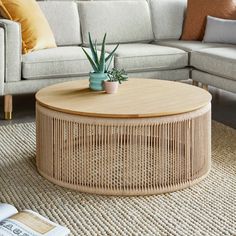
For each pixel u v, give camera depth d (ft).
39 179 12.09
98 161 11.43
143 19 18.70
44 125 11.89
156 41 18.99
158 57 16.93
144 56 16.75
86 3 18.12
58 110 11.57
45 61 15.60
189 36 18.88
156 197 11.43
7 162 12.89
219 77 16.35
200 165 12.02
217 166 12.74
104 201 11.28
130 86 13.21
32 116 16.10
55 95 12.40
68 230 10.07
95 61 12.95
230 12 18.53
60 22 17.58
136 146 11.35
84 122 11.35
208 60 16.53
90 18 17.99
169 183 11.60
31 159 13.05
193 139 11.72
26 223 10.11
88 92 12.66
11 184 11.89
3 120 15.69
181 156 11.64
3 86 15.29
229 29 18.11
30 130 14.88
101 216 10.80
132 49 17.07
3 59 15.12
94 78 12.75
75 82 13.55
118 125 11.25
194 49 17.33
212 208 11.07
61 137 11.64
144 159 11.41
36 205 11.14
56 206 11.12
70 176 11.67
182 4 19.27
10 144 13.92
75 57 15.92
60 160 11.73
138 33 18.62
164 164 11.50
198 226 10.51
